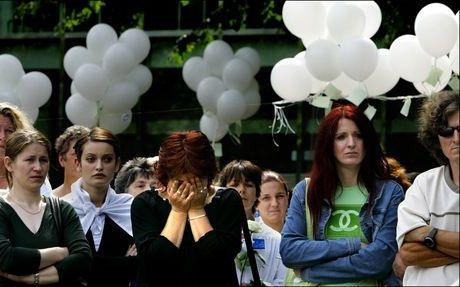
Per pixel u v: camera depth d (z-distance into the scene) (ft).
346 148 33.99
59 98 76.95
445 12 42.50
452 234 31.83
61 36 78.23
